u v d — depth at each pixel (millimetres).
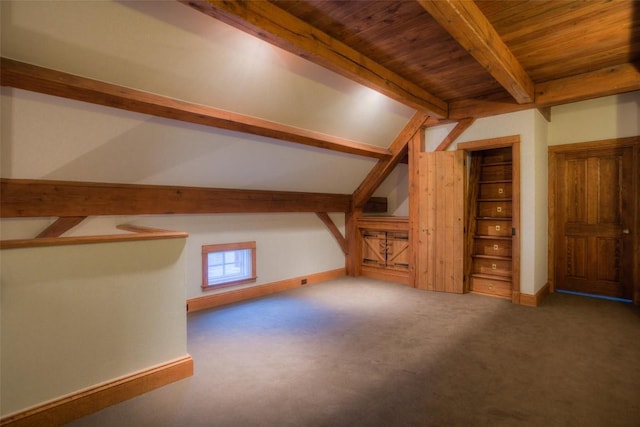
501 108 4102
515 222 4172
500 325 3408
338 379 2357
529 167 4062
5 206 2633
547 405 2031
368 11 2322
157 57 2363
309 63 2953
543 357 2676
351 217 5770
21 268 1771
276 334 3205
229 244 4277
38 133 2475
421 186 4852
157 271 2271
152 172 3314
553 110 4684
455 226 4625
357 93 3645
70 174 2883
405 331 3260
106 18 2037
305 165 4371
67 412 1885
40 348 1829
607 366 2518
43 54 2068
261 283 4645
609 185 4383
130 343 2152
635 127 4141
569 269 4707
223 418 1927
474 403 2061
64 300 1904
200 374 2434
